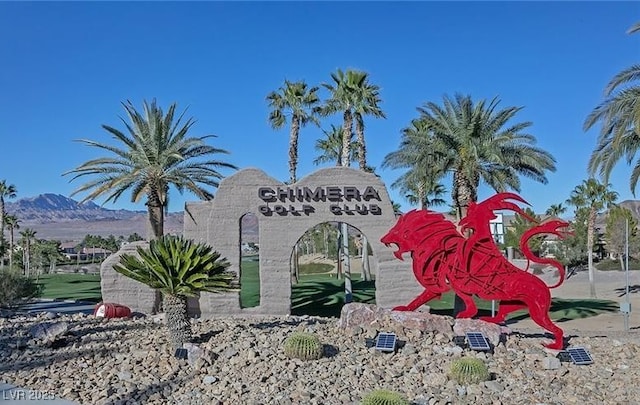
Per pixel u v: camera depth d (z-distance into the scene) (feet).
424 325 41.42
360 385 32.94
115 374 36.17
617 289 150.00
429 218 46.83
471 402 30.83
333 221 72.02
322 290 118.83
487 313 83.92
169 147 82.94
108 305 58.13
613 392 32.94
